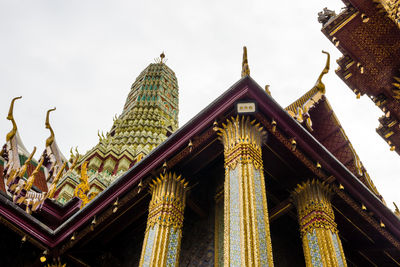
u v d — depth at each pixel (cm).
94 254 1509
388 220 1370
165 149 1290
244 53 1295
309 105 1556
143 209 1388
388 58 1681
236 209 1025
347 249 1491
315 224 1191
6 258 1464
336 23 1655
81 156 3359
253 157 1131
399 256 1457
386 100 1789
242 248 935
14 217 1471
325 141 1688
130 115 4300
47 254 1483
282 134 1216
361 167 1648
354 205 1338
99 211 1405
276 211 1338
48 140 1973
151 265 1083
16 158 1839
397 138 1869
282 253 1391
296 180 1307
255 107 1170
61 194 2703
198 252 1280
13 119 1912
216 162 1348
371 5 1570
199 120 1241
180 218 1225
